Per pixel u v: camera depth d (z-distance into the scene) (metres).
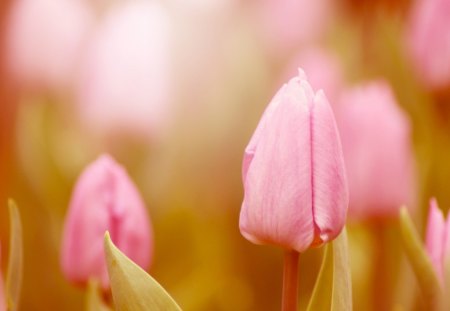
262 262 1.13
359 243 0.99
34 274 1.04
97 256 0.76
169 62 1.03
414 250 0.72
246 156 0.67
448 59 1.01
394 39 1.17
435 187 1.03
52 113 1.18
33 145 1.09
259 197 0.66
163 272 1.10
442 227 0.71
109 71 1.00
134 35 1.01
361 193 0.91
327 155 0.66
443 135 1.05
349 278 0.68
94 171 0.75
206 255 1.12
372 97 0.91
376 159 0.90
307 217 0.66
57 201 1.07
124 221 0.75
